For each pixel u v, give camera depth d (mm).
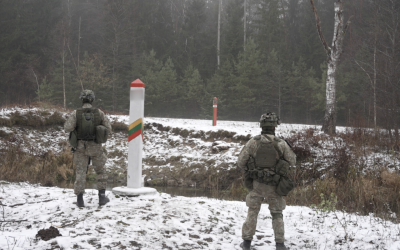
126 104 32719
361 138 11703
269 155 3973
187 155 12875
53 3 39938
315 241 4633
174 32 44375
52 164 11984
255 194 4086
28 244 3633
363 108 23281
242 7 43406
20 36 34750
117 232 4172
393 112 12812
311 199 8352
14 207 5637
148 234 4234
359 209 7312
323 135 12281
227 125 15906
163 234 4301
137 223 4535
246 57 30953
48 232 3912
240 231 4891
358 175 9781
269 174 3924
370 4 18844
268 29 37688
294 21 46031
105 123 5480
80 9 45406
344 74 26703
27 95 34812
